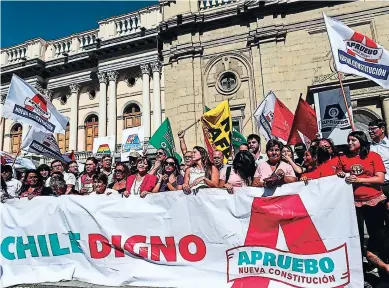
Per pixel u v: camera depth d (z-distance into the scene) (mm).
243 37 18531
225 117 9062
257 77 17688
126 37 21047
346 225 4391
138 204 5410
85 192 6879
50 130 8148
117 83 21984
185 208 5148
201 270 4902
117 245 5336
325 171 5113
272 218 4707
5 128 24109
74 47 23688
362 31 16734
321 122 12672
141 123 20797
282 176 4801
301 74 17125
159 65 20750
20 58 24156
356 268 4250
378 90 15148
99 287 5051
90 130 22656
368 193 4691
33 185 6359
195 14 19000
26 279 5590
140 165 6242
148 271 5117
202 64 19000
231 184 5195
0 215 5996
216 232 4918
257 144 6785
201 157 6219
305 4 17547
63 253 5613
